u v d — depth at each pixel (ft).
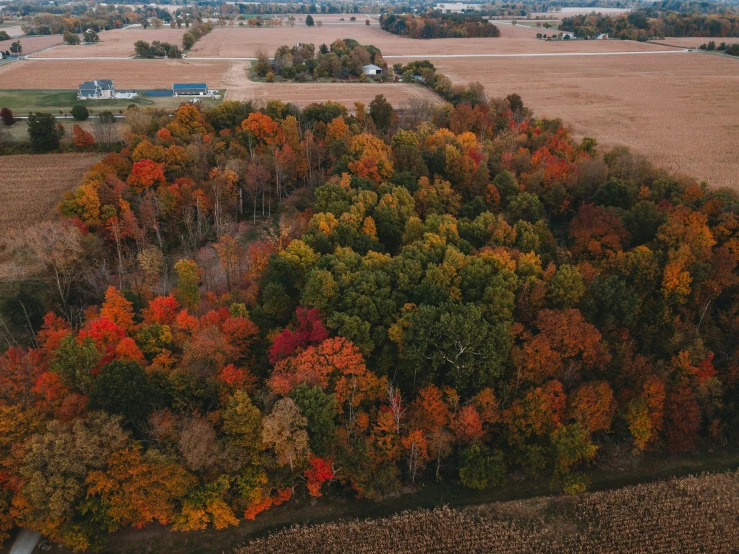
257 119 523.29
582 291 301.43
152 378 251.19
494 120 587.27
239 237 430.61
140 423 233.35
